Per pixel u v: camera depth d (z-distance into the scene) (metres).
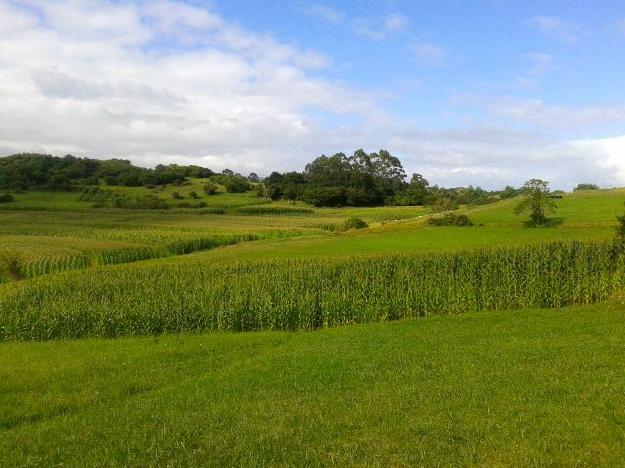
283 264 34.38
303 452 8.89
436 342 18.33
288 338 21.73
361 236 77.44
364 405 11.28
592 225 72.88
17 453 9.43
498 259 33.53
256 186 196.88
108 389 13.80
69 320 25.75
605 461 8.09
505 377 13.05
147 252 72.00
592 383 12.18
